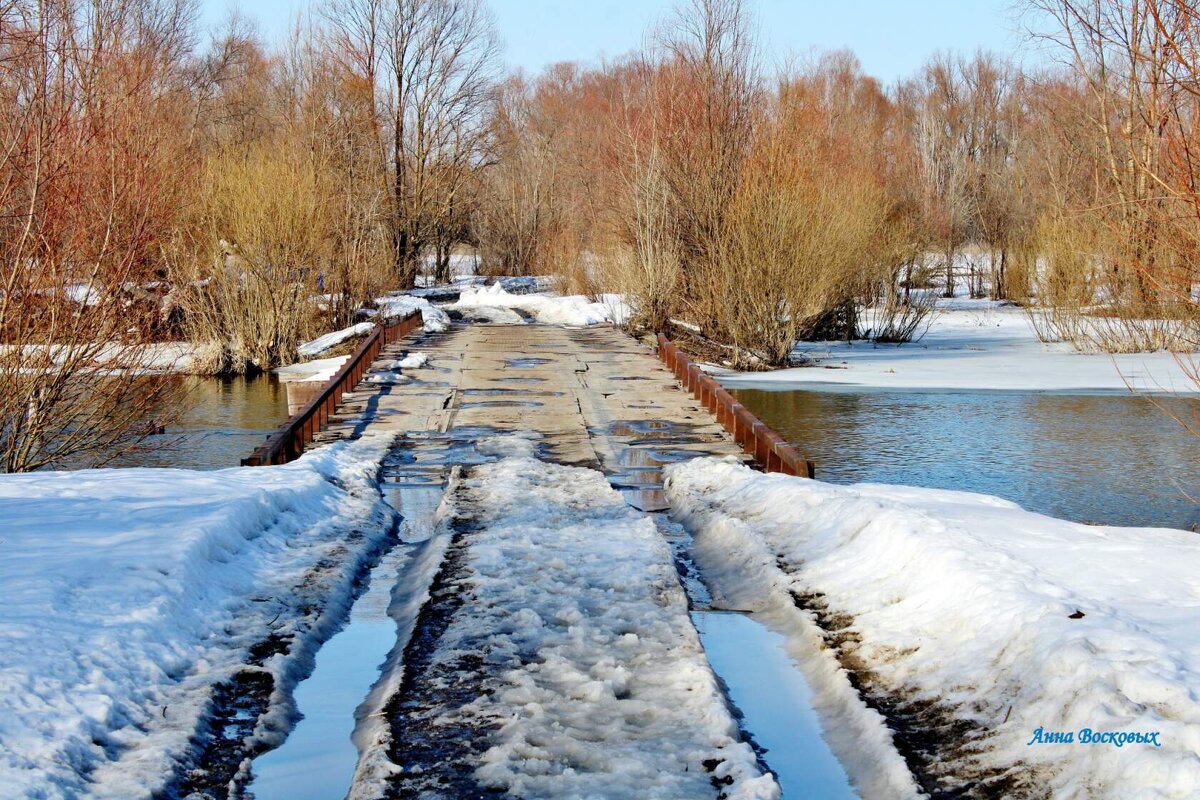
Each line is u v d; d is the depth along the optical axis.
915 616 6.43
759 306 25.52
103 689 5.42
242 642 6.65
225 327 26.02
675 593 7.68
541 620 7.11
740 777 4.84
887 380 23.28
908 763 4.96
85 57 13.67
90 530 7.79
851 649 6.41
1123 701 4.52
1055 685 4.89
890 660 6.07
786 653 6.80
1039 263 38.38
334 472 12.09
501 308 38.78
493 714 5.61
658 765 5.01
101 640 5.85
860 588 7.20
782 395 21.20
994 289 50.78
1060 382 22.69
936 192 57.97
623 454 13.91
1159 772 4.03
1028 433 16.81
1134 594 6.03
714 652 6.84
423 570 8.47
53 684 5.27
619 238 32.19
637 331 29.17
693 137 29.09
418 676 6.16
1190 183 8.17
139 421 17.33
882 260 32.81
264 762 5.34
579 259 42.44
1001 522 8.09
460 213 57.44
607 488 11.54
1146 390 21.30
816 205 26.27
